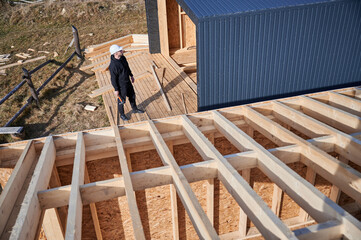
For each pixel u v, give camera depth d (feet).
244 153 12.09
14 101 25.26
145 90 23.32
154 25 31.37
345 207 22.26
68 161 15.43
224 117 15.40
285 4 17.26
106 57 32.94
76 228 8.57
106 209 18.47
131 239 20.01
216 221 20.95
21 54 34.58
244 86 18.81
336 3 17.89
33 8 47.29
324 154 11.15
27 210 9.25
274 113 17.10
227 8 16.81
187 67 27.48
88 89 27.17
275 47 18.15
